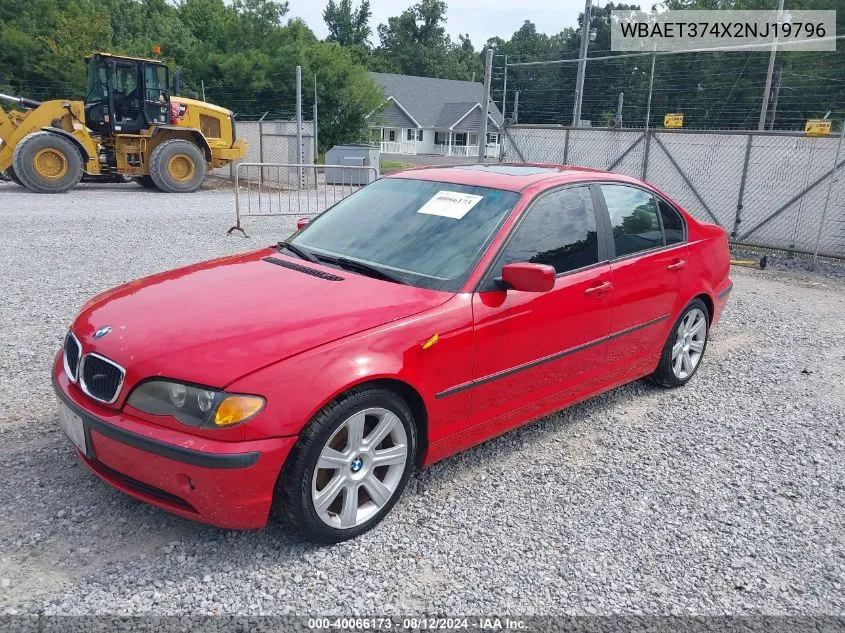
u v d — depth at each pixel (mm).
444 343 3320
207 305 3254
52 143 16359
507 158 14891
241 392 2740
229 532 3150
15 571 2799
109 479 3016
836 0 25656
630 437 4453
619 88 34000
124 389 2875
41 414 4211
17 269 8023
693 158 12148
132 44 40969
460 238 3793
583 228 4227
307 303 3258
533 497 3643
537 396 3998
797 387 5520
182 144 18031
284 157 21266
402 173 4676
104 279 7707
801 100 26938
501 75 45969
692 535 3383
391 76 67938
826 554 3287
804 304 8398
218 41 39938
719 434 4566
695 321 5348
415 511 3443
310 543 3111
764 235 11648
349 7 88125
